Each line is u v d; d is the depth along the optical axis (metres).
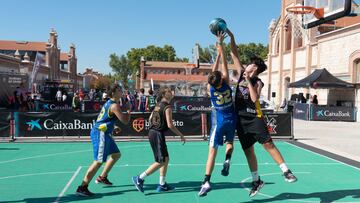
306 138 15.15
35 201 6.32
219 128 6.01
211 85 5.98
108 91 6.67
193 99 28.53
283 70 38.72
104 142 6.56
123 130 14.27
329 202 6.34
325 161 10.17
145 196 6.61
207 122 14.62
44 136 14.03
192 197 6.57
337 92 28.09
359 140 14.58
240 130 6.09
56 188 7.16
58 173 8.49
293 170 8.99
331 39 29.12
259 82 6.01
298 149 12.27
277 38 40.91
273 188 7.26
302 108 25.89
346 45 27.17
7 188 7.15
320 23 18.67
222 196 6.66
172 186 7.34
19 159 10.26
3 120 13.93
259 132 5.93
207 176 6.06
